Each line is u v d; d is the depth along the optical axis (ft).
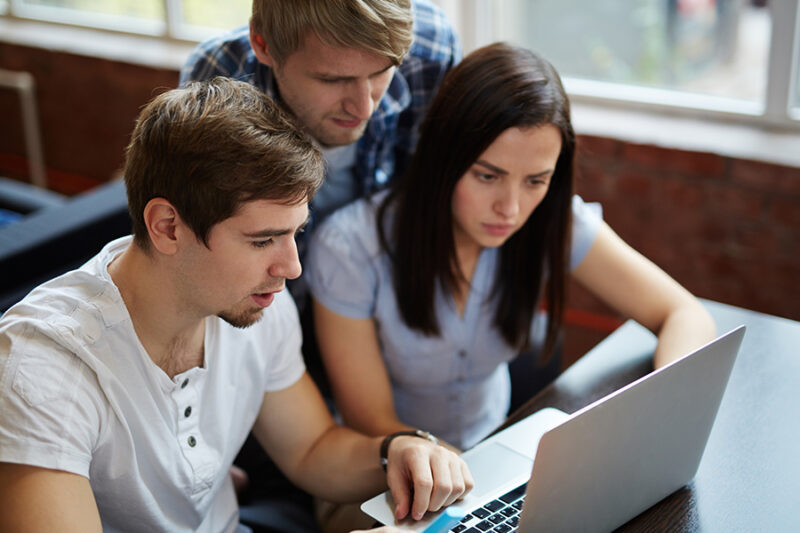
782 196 6.93
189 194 3.04
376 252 4.80
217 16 9.84
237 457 5.18
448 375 5.12
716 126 7.53
